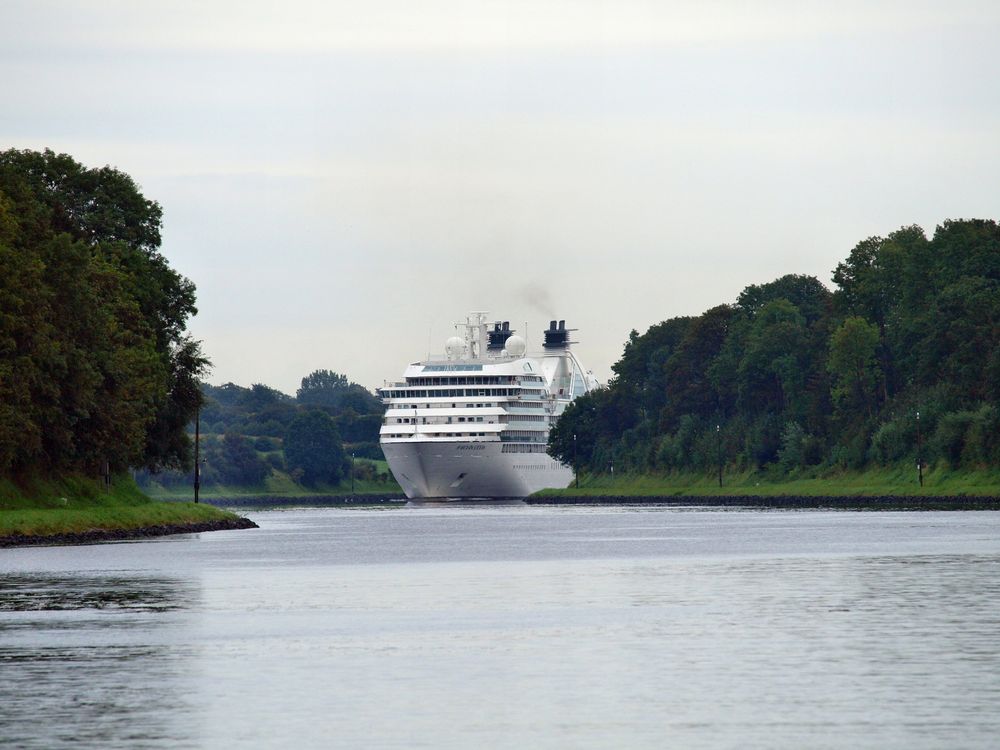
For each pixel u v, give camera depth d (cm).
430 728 9369
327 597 16825
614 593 16975
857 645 12344
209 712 9881
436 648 12550
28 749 8869
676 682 10788
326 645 12775
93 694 10506
